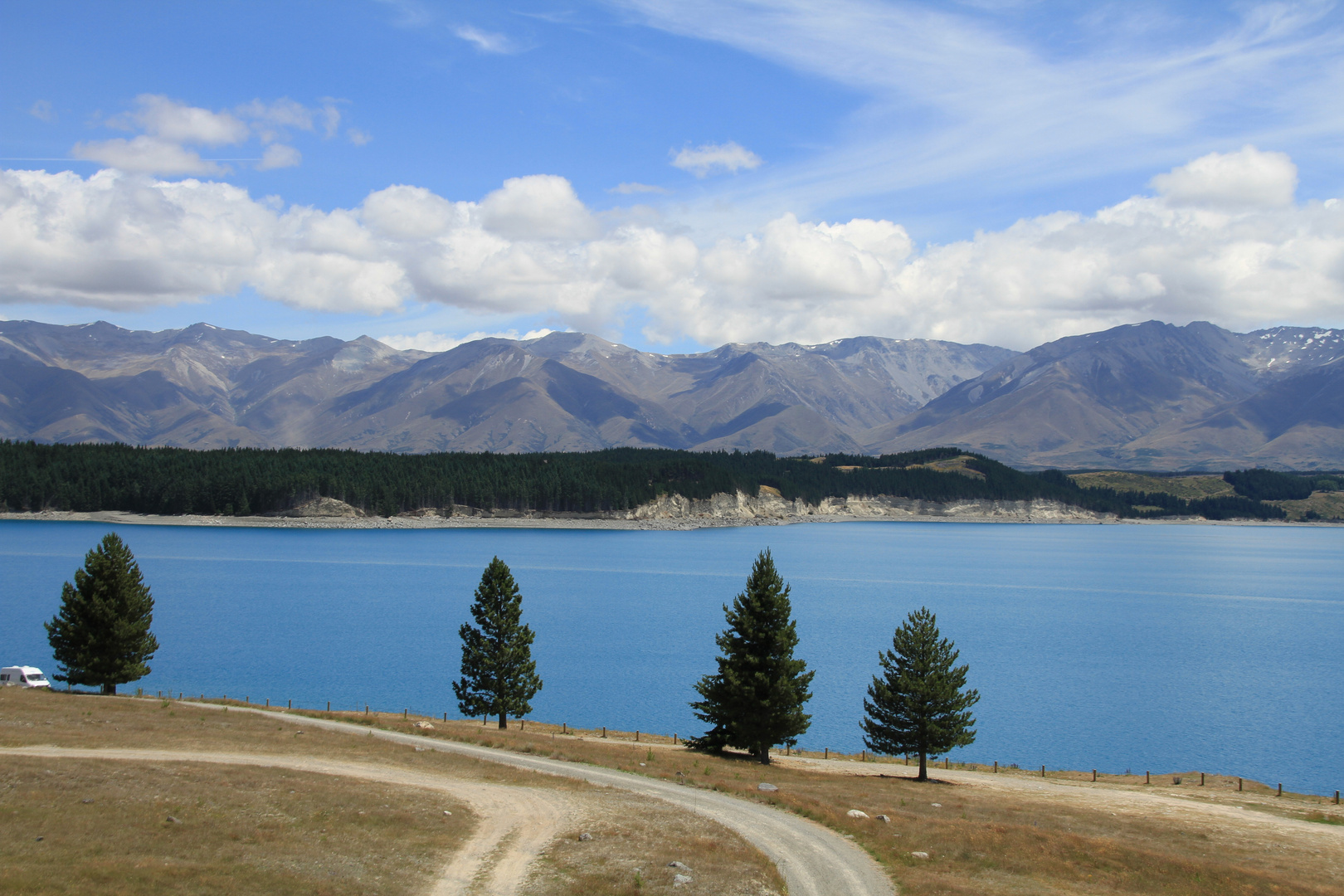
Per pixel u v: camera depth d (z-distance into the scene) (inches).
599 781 2027.6
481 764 2078.0
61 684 3826.3
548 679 4424.2
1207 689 4505.4
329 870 1253.7
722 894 1278.3
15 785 1450.5
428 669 4473.4
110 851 1211.9
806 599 7544.3
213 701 3061.0
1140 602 7839.6
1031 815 2050.9
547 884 1275.8
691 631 5807.1
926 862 1576.0
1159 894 1499.8
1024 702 4220.0
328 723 2657.5
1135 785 2689.5
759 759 2682.1
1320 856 1820.9
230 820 1411.2
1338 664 5196.9
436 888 1250.6
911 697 2605.8
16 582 6884.8
